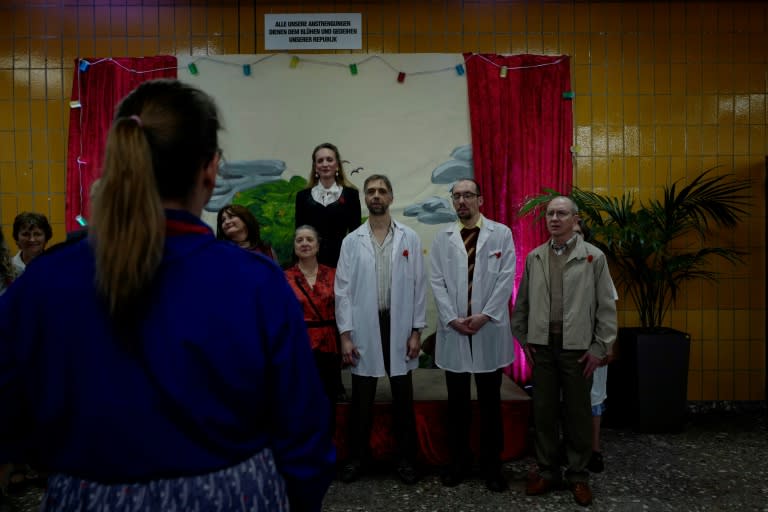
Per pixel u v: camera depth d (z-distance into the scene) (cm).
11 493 327
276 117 470
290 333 94
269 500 90
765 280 479
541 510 298
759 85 481
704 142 480
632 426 427
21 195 474
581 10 478
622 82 479
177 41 473
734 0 479
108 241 81
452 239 336
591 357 301
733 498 310
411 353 335
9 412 89
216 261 89
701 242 480
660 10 479
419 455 352
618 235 418
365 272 337
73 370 83
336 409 346
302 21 471
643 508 299
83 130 461
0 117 473
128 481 82
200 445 84
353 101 472
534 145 467
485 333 323
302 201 391
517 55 470
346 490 324
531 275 320
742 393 482
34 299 86
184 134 89
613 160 480
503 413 361
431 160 473
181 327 83
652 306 442
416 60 471
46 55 471
